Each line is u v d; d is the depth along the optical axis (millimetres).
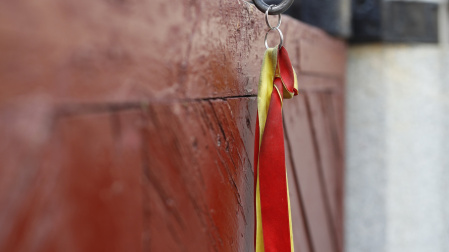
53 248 299
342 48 1471
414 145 1507
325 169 1283
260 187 622
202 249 521
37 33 284
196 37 505
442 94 1487
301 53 999
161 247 430
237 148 642
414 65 1494
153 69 412
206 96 535
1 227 267
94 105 333
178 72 463
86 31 323
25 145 278
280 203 624
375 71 1520
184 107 478
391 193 1527
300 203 1050
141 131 395
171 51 447
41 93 288
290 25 917
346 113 1551
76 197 318
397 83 1509
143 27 394
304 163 1071
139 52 388
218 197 569
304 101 1062
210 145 546
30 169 281
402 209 1524
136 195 389
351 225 1561
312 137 1145
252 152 714
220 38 578
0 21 263
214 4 556
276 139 625
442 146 1495
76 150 317
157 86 420
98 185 340
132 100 380
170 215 447
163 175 433
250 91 704
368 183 1540
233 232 624
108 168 351
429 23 1483
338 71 1420
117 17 356
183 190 474
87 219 329
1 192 266
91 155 332
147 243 406
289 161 959
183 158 475
